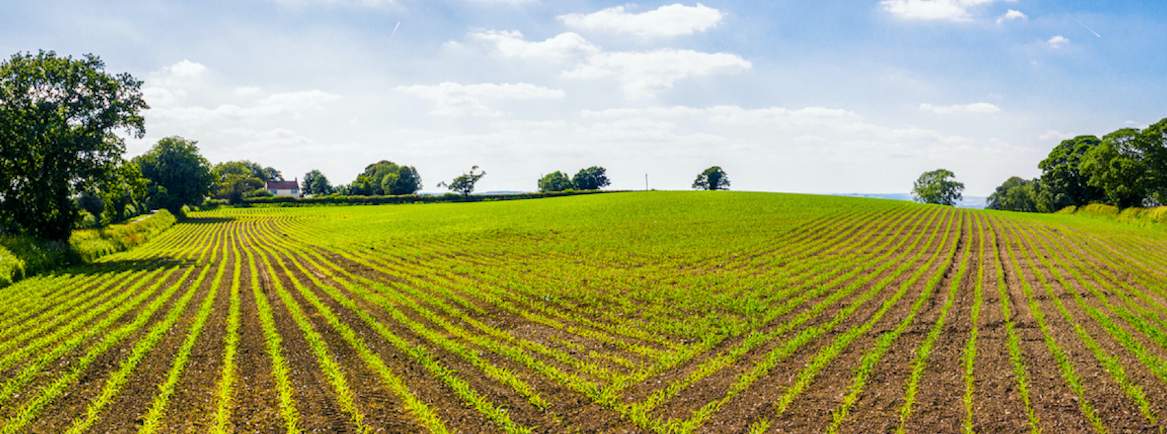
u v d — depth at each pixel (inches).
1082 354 589.0
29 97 1494.8
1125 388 495.8
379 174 6825.8
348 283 1076.5
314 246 1824.6
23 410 459.2
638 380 548.4
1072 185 3351.4
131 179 1734.7
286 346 642.2
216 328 714.2
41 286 1020.5
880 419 447.8
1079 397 479.8
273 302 889.5
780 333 705.6
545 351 642.2
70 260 1389.0
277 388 511.2
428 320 781.9
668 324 761.6
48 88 1513.3
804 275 1113.4
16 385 508.1
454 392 511.2
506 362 600.7
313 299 913.5
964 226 2111.2
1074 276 1067.3
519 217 2529.5
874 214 2507.4
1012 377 531.2
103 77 1558.8
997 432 421.1
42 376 534.0
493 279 1106.7
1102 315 756.0
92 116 1547.7
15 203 1469.0
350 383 529.3
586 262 1314.0
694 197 3361.2
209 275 1189.7
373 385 525.7
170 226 2893.7
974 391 498.6
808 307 848.9
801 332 708.7
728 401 492.1
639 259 1339.8
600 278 1105.4
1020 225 2176.4
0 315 788.6
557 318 800.9
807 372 555.8
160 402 471.8
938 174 5787.4
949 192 5728.3
